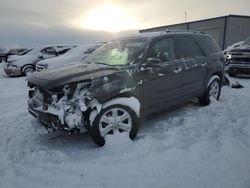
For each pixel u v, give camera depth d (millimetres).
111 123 3369
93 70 3463
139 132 3900
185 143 3459
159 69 3891
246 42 10359
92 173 2820
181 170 2807
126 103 3395
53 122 3148
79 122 3094
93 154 3221
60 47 12734
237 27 18156
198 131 3859
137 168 2887
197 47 4906
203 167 2844
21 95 7418
